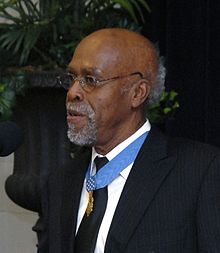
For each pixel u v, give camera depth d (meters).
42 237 4.05
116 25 6.00
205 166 3.68
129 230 3.57
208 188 3.61
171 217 3.58
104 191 3.73
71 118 3.71
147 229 3.57
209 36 6.14
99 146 3.81
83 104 3.68
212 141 6.12
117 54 3.71
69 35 5.95
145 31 6.42
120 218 3.60
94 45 3.71
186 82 6.23
